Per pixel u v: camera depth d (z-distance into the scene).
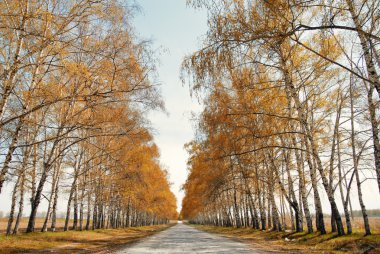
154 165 37.66
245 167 24.55
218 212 59.56
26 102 12.12
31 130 17.50
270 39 8.05
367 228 13.95
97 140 23.84
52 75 13.78
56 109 18.06
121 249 14.30
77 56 12.33
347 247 12.10
